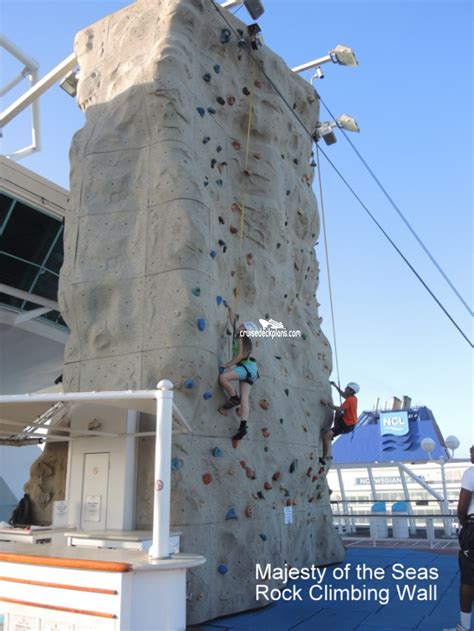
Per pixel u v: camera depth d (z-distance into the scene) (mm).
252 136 10180
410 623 6664
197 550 6777
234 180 9586
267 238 9922
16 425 7270
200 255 7871
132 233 8234
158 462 5129
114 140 8750
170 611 4875
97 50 9805
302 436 9836
